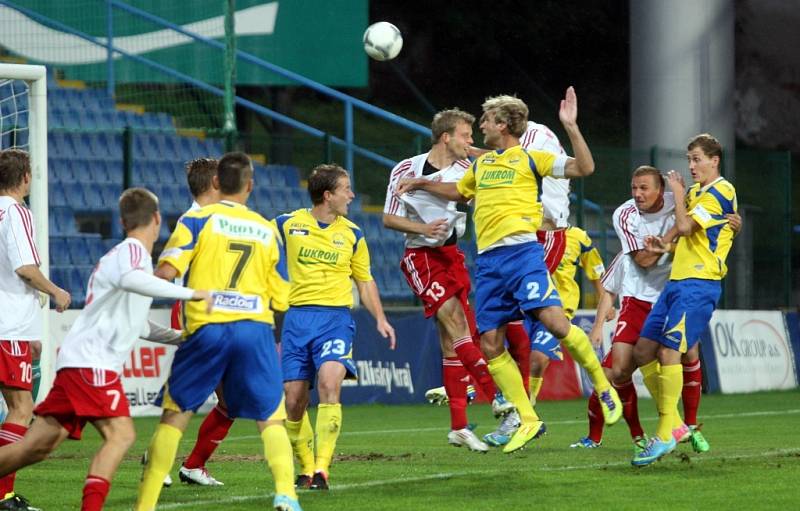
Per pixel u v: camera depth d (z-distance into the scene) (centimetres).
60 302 2231
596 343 3030
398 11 11394
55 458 2939
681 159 6178
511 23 11681
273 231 1914
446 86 11425
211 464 2770
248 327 1852
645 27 7075
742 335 6038
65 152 5706
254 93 9388
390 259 6069
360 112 10488
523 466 2664
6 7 6275
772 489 2222
